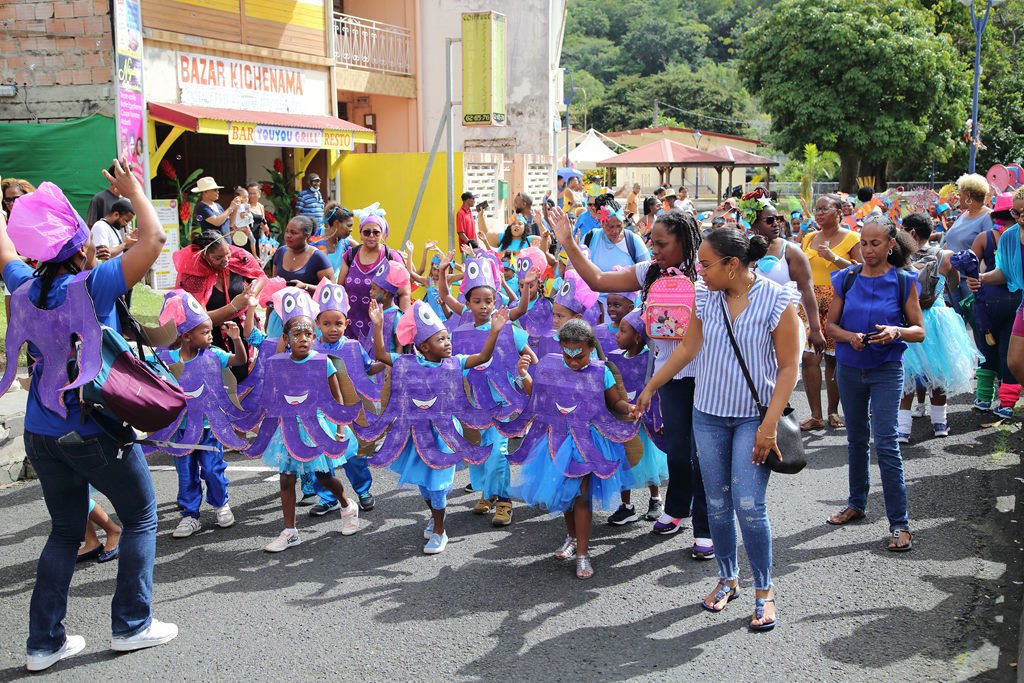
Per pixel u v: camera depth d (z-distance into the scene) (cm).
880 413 551
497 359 602
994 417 852
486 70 1920
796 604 480
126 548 443
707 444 462
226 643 454
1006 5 4381
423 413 559
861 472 594
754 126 9819
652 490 621
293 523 583
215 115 1494
